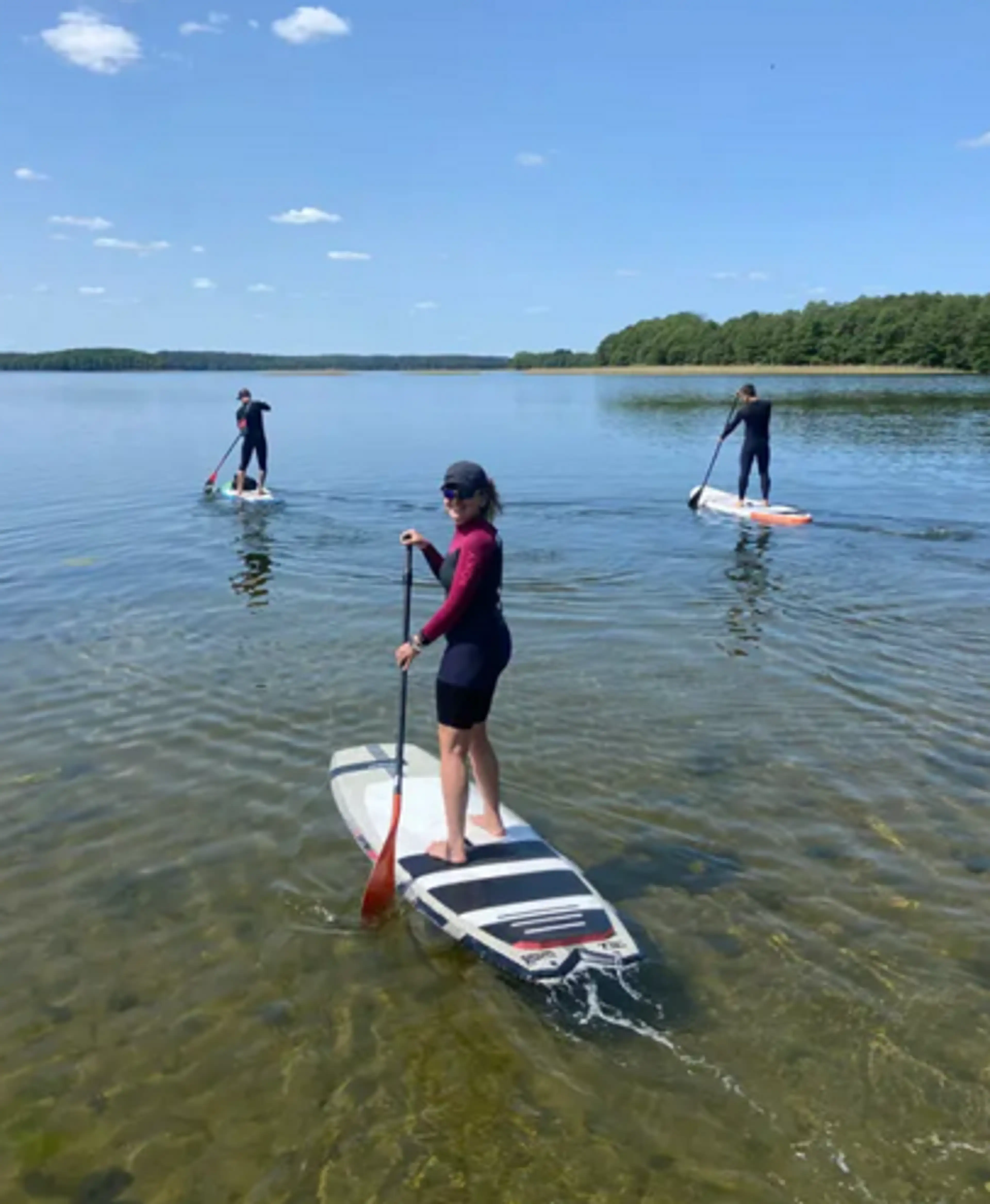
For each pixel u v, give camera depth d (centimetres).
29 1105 390
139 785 647
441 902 490
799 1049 419
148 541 1448
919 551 1359
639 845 576
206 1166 363
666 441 3158
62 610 1057
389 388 9519
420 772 636
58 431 3575
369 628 995
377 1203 349
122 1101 392
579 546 1414
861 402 4934
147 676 848
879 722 745
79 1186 355
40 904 519
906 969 467
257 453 1828
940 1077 402
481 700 510
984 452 2588
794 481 2094
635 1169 361
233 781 653
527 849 536
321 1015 440
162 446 2988
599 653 911
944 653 902
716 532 1517
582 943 463
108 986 458
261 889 534
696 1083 401
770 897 524
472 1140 374
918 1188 353
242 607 1074
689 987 457
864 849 569
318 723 748
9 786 644
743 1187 354
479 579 499
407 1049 420
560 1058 414
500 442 3139
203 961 475
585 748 702
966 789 638
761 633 971
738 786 646
